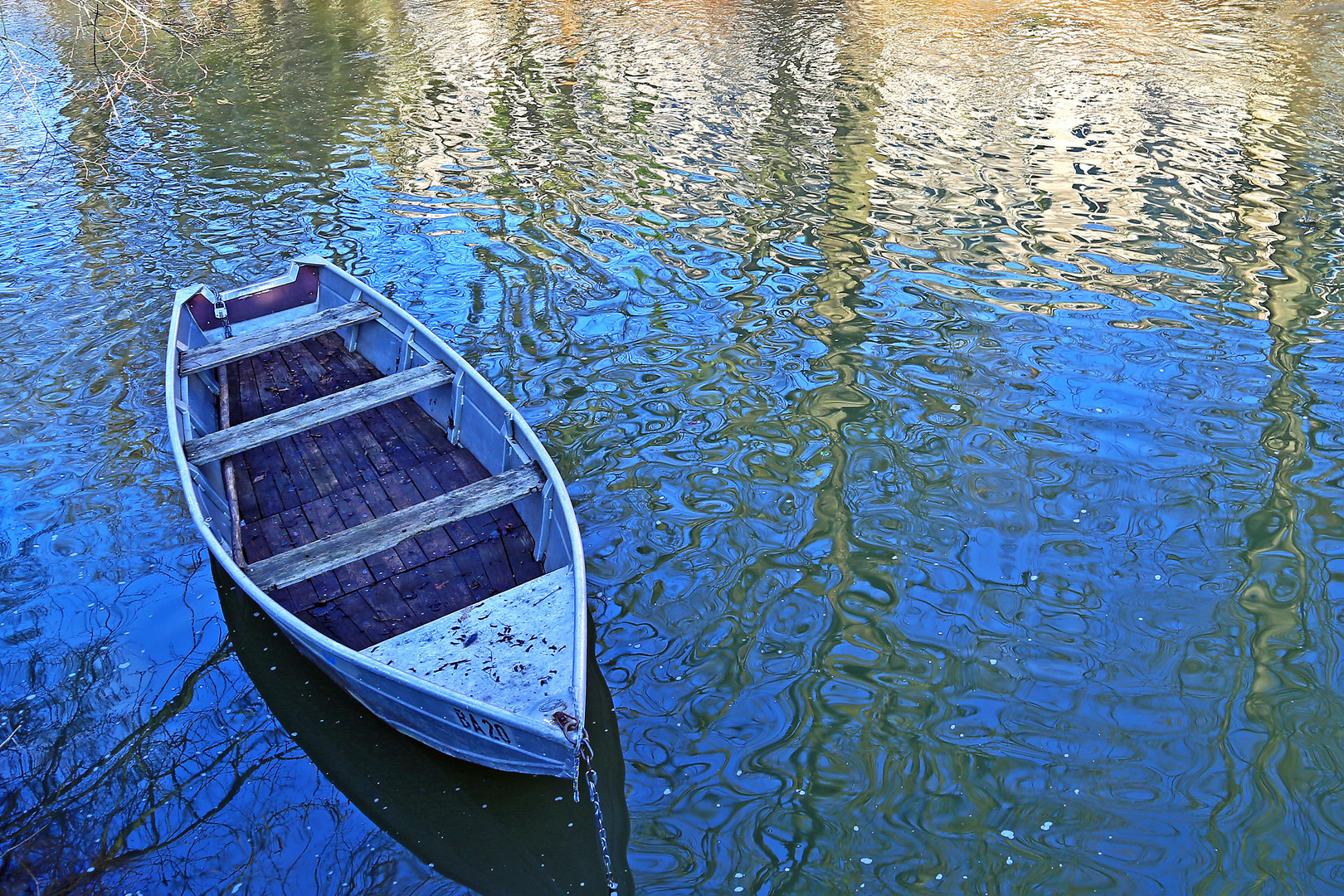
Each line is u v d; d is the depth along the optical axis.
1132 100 16.83
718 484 8.44
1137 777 5.80
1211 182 13.64
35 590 7.60
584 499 8.31
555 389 9.84
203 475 7.97
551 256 12.65
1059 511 7.93
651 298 11.52
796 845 5.46
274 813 5.85
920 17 22.78
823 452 8.76
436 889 5.41
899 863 5.35
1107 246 12.14
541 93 19.16
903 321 10.75
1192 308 10.71
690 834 5.55
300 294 11.00
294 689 6.61
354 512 7.86
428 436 8.73
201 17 26.05
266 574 6.47
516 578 7.06
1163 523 7.76
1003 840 5.46
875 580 7.33
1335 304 10.64
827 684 6.49
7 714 6.58
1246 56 18.56
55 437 9.52
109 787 6.06
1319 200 12.91
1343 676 6.41
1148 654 6.63
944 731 6.13
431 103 18.92
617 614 7.12
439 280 12.14
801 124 16.73
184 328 9.86
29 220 14.60
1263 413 8.97
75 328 11.50
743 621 7.03
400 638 6.16
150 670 6.85
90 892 5.43
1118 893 5.15
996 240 12.45
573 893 5.33
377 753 6.18
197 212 14.63
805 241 12.70
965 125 16.19
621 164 15.51
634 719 6.28
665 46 21.67
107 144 17.59
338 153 16.73
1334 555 7.37
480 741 5.59
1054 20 21.83
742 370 10.02
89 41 24.11
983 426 8.98
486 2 26.64
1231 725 6.11
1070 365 9.83
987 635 6.83
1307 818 5.52
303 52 22.80
